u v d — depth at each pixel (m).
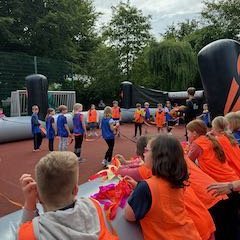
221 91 9.40
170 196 2.61
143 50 38.22
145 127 22.17
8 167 10.36
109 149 10.30
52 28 34.50
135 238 2.59
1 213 6.19
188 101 11.18
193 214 3.06
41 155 12.64
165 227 2.56
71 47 36.75
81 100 37.75
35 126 13.61
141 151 3.49
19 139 17.14
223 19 40.88
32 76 18.64
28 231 1.95
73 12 36.25
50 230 1.93
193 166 3.83
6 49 34.28
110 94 38.53
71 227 1.96
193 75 35.34
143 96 29.16
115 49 39.12
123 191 2.90
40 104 18.52
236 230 3.91
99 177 3.94
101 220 2.14
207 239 3.08
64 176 1.99
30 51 35.03
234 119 5.21
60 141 11.35
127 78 38.75
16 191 7.64
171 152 2.65
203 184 3.63
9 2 33.56
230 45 9.41
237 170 4.39
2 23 32.22
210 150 4.20
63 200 2.01
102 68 38.38
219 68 9.32
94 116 18.97
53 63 24.70
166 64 34.84
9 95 21.94
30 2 34.38
